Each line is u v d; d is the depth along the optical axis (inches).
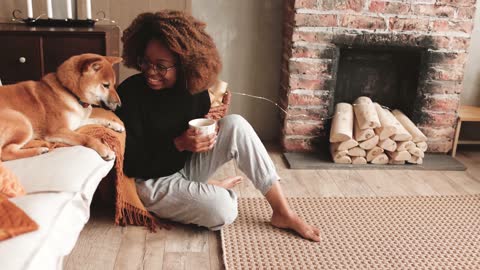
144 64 67.2
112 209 81.4
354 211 85.9
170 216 76.1
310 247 72.8
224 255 69.2
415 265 69.4
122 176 71.1
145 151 72.4
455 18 109.1
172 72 66.6
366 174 104.6
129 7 113.6
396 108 120.7
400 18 108.6
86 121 65.5
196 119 71.9
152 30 65.4
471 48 123.3
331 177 102.3
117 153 63.4
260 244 72.9
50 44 92.6
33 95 59.6
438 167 108.8
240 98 124.4
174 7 115.1
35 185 48.7
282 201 76.4
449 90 113.3
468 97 127.4
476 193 96.6
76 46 93.4
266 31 119.8
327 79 111.7
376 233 78.2
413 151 107.9
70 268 64.6
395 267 68.7
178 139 71.8
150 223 76.4
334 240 75.3
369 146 107.5
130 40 67.8
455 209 88.4
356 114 112.1
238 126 73.8
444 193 96.0
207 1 116.2
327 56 110.0
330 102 114.0
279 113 124.0
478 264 70.4
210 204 72.9
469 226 82.2
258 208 85.0
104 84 63.4
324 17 107.4
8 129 55.3
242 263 67.7
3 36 90.7
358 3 107.1
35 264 37.2
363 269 67.8
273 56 121.6
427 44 110.3
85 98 62.2
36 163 52.9
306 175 102.9
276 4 118.2
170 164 74.1
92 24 103.0
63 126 60.3
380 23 108.6
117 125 67.1
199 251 71.1
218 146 74.6
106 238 72.7
